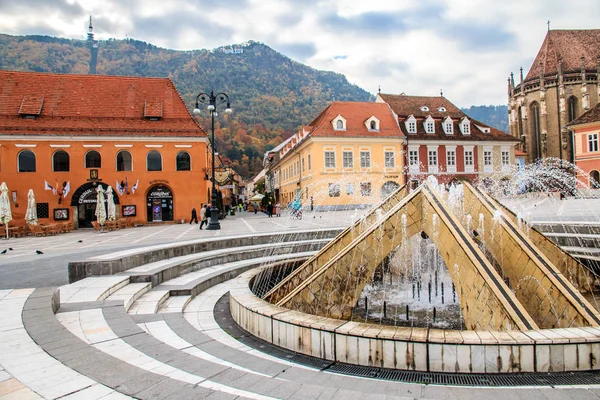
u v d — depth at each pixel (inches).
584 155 2053.4
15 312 286.5
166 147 1568.7
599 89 2571.4
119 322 288.2
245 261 628.1
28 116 1486.2
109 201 1349.7
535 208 1330.0
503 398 172.1
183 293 434.0
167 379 182.9
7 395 167.8
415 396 177.8
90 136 1493.6
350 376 211.9
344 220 1289.4
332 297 343.9
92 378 184.4
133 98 1637.6
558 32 2800.2
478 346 207.6
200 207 1590.8
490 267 283.7
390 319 382.9
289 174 2568.9
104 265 448.1
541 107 2701.8
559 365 205.3
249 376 192.5
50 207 1471.5
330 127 1948.8
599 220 866.1
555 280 294.5
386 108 2129.7
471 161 2142.0
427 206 361.7
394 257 554.9
